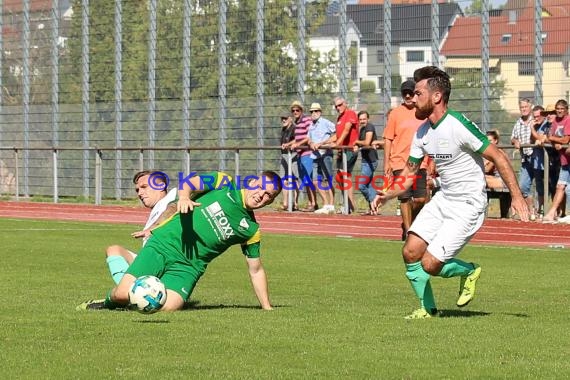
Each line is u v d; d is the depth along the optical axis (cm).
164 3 5812
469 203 1755
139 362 1326
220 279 2459
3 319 1692
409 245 1773
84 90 6178
